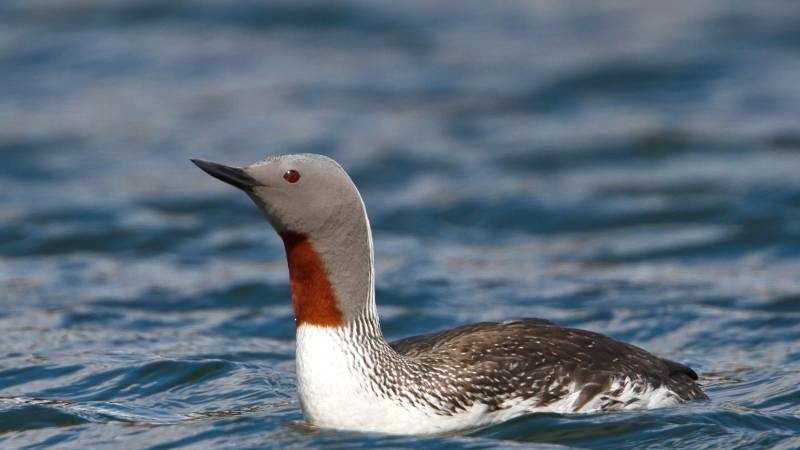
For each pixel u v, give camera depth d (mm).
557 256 16094
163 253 16250
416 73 26141
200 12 30172
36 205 18141
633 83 25250
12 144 21656
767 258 15797
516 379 9094
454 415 8883
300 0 30609
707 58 26562
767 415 9531
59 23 29250
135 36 28594
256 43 28422
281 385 10758
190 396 10523
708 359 11711
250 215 17969
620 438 8961
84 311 13562
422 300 14055
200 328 13070
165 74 26406
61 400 10438
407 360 8898
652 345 12367
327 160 8641
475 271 15266
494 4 31188
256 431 9203
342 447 8477
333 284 8641
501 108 23781
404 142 21641
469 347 9211
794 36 28172
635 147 20938
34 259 16000
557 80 25375
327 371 8648
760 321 12828
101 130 22703
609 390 9320
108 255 16172
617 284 14625
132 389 10773
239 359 11656
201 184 19391
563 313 13477
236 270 15352
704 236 16516
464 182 19297
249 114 23672
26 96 24891
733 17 29719
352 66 26797
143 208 18062
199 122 23203
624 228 17250
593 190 18672
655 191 18516
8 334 12633
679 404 9648
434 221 17656
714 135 21438
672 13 30250
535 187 18875
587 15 30312
